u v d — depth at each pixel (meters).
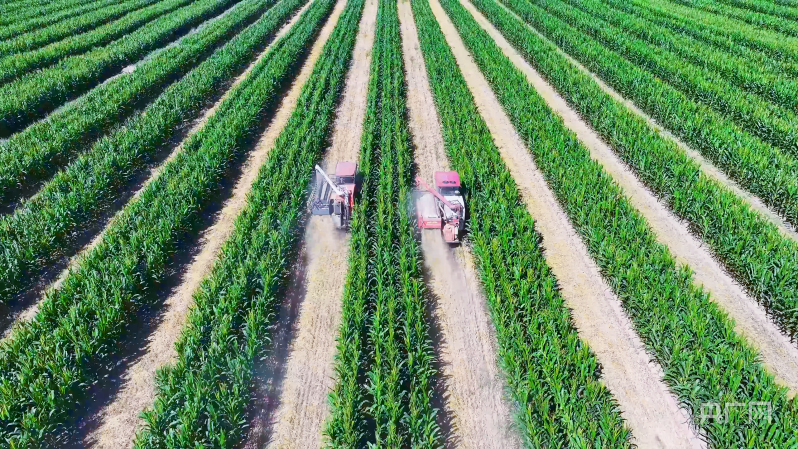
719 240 20.80
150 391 15.60
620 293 18.88
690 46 44.81
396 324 16.97
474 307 18.94
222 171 27.14
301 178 25.62
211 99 38.19
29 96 34.41
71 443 14.16
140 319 18.34
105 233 21.64
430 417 14.05
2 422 13.88
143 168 28.56
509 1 66.62
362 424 14.30
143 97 37.34
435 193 22.11
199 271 20.88
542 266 19.69
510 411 15.10
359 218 22.67
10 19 57.53
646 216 24.06
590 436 13.25
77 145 29.86
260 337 16.78
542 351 15.40
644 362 16.73
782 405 13.62
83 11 63.81
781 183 23.19
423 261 21.19
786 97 33.97
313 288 19.81
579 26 54.09
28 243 20.61
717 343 15.79
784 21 53.41
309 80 40.41
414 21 62.75
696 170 24.39
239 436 14.20
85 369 15.79
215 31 53.00
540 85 40.94
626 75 37.41
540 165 28.23
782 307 17.38
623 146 28.45
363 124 32.78
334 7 70.38
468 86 40.91
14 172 25.58
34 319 17.61
